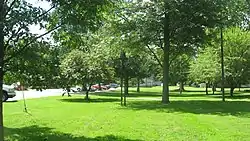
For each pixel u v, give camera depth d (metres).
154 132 12.94
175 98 36.16
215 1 24.77
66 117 17.34
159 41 27.45
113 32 27.55
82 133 12.88
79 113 19.12
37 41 9.12
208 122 15.61
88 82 31.09
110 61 34.06
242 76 37.19
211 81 39.34
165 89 27.19
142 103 26.42
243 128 13.93
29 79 9.70
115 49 29.19
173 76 52.84
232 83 38.50
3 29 8.20
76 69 30.62
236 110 21.19
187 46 27.41
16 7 8.52
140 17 26.28
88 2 9.09
